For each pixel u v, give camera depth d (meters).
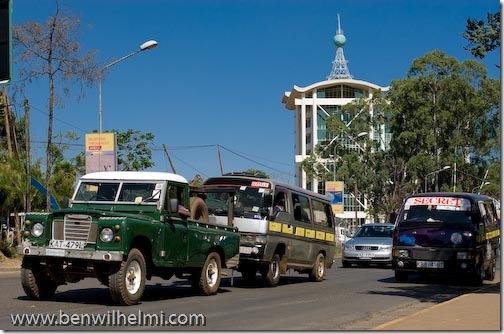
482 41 14.61
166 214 13.79
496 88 63.19
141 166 55.12
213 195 17.80
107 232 12.44
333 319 11.75
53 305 12.91
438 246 19.05
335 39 106.75
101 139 32.84
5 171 30.09
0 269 24.41
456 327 10.12
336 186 58.56
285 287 18.23
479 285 19.47
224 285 18.48
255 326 10.73
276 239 17.92
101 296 14.53
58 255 12.64
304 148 104.25
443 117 62.34
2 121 34.84
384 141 74.44
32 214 13.07
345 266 27.64
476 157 64.88
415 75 64.69
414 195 20.28
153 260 13.23
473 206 19.58
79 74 29.70
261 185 17.83
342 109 71.31
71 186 37.28
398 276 20.34
